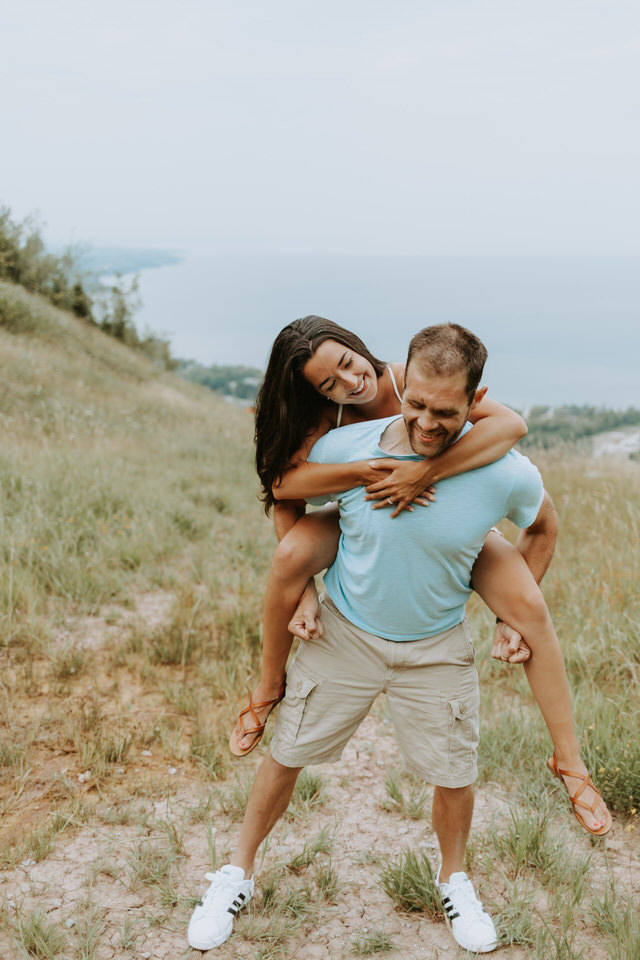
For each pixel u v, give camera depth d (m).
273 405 2.26
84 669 4.40
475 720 2.40
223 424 18.77
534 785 3.28
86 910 2.57
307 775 3.35
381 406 2.40
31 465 8.29
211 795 3.22
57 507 6.88
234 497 9.96
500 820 3.13
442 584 2.21
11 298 19.97
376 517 2.14
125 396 17.62
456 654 2.33
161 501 8.25
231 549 7.13
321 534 2.39
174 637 4.84
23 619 4.83
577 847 2.96
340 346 2.22
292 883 2.76
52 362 17.38
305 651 2.43
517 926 2.47
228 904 2.47
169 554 6.75
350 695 2.39
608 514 7.28
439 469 2.05
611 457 10.09
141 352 28.75
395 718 2.43
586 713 3.70
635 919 2.45
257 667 4.57
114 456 10.71
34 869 2.77
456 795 2.44
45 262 26.47
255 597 5.75
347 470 2.13
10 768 3.38
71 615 5.22
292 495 2.28
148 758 3.57
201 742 3.65
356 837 3.05
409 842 3.02
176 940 2.47
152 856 2.84
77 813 3.08
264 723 2.59
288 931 2.50
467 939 2.41
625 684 4.14
